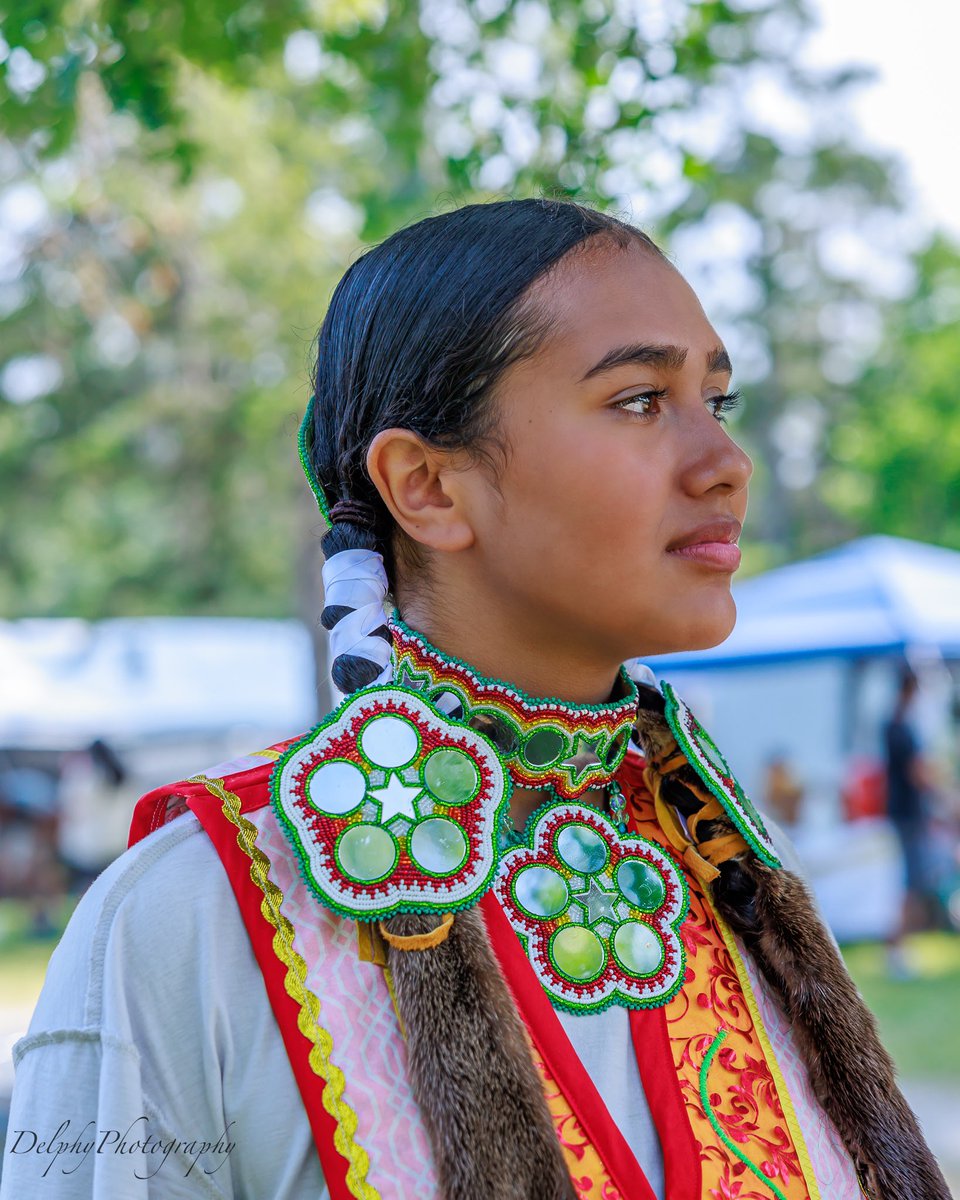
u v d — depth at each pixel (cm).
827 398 2623
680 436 110
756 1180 105
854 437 2175
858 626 858
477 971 100
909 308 2531
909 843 825
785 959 116
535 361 109
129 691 1177
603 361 108
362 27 442
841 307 2600
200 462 1806
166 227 1158
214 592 2005
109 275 1409
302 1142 97
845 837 835
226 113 920
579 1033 106
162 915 101
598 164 392
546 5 411
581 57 407
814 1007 114
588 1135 100
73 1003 101
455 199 141
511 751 113
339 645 116
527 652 115
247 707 1198
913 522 2002
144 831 111
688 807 124
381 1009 100
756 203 2438
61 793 1104
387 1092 97
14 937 1051
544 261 111
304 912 102
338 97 482
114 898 103
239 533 1927
